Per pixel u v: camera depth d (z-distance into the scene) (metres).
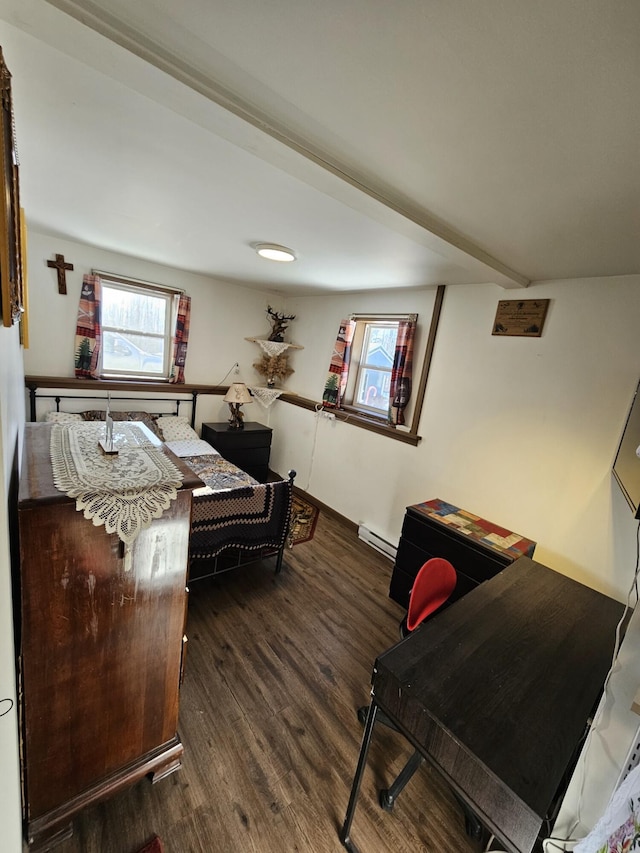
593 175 1.07
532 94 0.80
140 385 3.79
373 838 1.30
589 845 0.70
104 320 3.52
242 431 4.14
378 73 0.81
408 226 1.55
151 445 1.40
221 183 1.55
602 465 2.03
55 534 0.96
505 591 1.64
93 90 1.03
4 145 0.57
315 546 3.28
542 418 2.28
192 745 1.52
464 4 0.63
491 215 1.42
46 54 0.90
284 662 2.00
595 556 2.04
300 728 1.65
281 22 0.72
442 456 2.87
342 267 2.66
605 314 2.00
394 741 1.65
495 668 1.17
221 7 0.70
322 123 1.03
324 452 4.01
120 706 1.21
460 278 2.48
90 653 1.10
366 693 1.87
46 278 3.14
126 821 1.26
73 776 1.17
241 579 2.67
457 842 1.32
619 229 1.40
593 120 0.85
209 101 0.94
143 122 1.17
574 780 0.89
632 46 0.64
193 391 4.18
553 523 2.22
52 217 2.39
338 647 2.16
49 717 1.07
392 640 2.26
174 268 3.76
